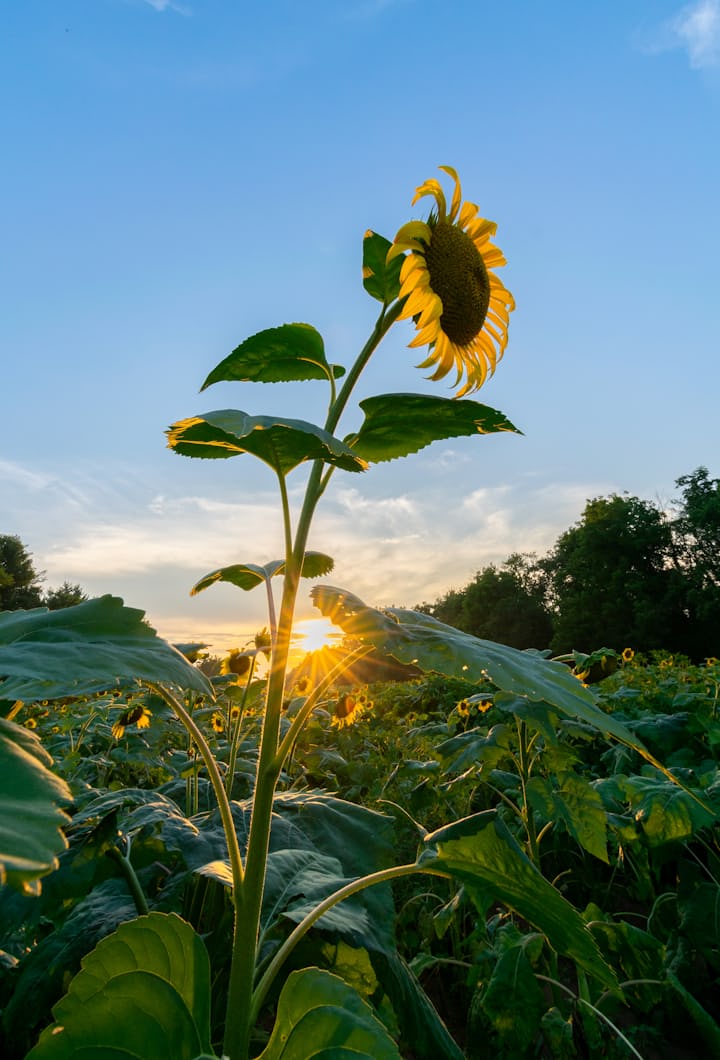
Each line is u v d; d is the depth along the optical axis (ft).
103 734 12.42
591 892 11.55
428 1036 4.84
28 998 4.82
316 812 6.28
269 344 5.01
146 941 3.38
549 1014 6.73
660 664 24.67
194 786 8.25
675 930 8.70
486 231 6.25
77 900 5.65
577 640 114.32
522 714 8.09
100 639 3.53
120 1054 3.18
